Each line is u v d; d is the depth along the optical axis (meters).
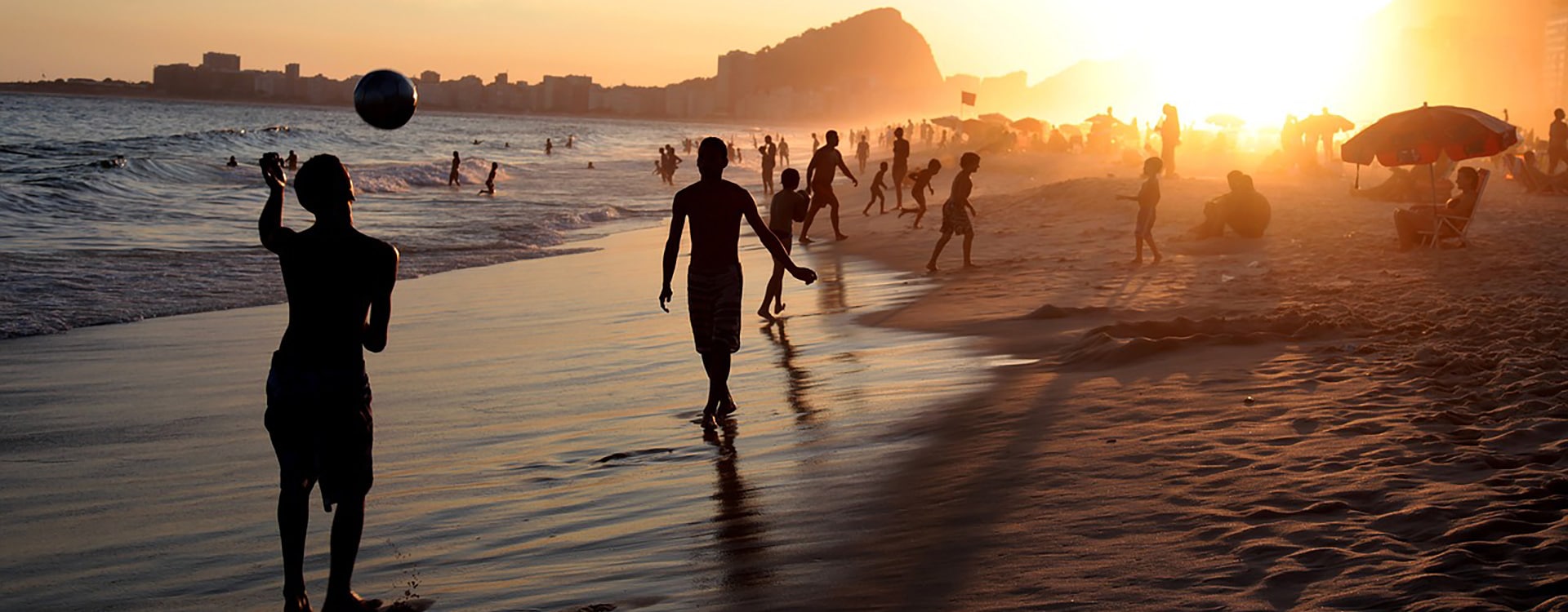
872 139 176.12
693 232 7.55
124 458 7.24
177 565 5.20
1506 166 31.48
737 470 6.36
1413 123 15.81
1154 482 5.41
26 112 150.88
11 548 5.48
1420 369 7.86
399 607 4.48
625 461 6.73
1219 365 8.27
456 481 6.42
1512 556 4.19
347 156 73.56
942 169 51.53
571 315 13.47
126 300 15.10
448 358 10.62
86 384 9.77
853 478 5.96
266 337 12.52
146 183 37.88
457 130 174.38
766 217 25.98
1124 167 44.25
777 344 10.73
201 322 13.54
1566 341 8.66
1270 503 5.00
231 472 6.86
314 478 4.43
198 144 70.88
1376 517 4.73
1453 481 5.19
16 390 9.48
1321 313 10.55
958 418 7.13
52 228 24.00
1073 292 12.93
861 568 4.56
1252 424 6.49
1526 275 12.98
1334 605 3.80
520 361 10.42
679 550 5.00
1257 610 3.79
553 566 4.91
